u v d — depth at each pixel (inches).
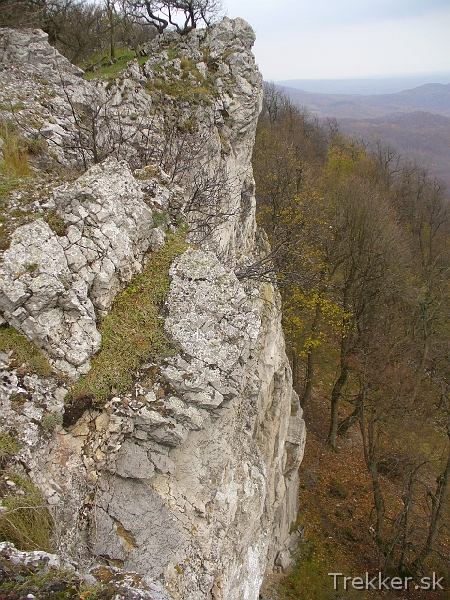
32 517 189.9
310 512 659.4
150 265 285.6
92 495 224.5
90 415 233.9
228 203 553.6
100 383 233.3
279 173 920.9
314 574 561.9
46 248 241.0
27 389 219.1
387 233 847.1
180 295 269.9
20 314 226.4
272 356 454.6
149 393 241.1
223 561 273.4
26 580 152.0
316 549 601.6
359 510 671.1
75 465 221.3
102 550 215.6
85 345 238.4
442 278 927.0
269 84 1921.8
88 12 824.3
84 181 273.6
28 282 227.9
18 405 213.6
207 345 256.7
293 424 588.4
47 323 232.2
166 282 276.5
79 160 409.1
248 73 611.2
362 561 600.1
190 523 251.6
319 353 984.9
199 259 286.7
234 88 602.2
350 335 785.6
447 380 709.3
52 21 726.5
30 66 484.7
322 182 1327.5
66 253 250.5
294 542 591.2
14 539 182.1
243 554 323.0
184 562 240.8
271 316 469.1
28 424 211.0
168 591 227.0
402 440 628.7
